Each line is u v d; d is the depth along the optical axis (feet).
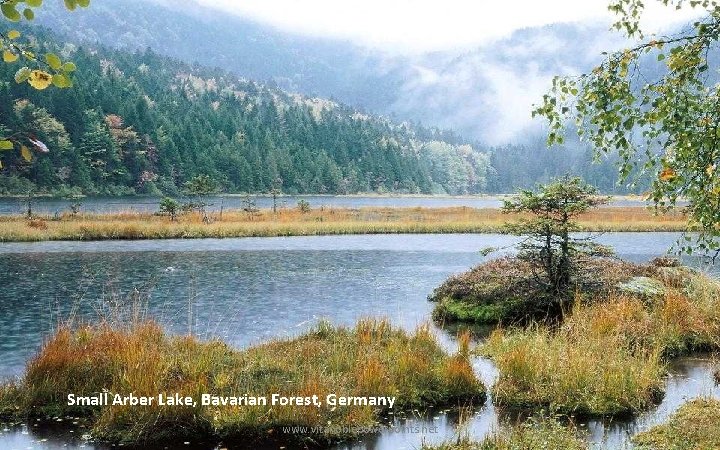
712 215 15.40
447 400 28.86
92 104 403.13
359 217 179.11
